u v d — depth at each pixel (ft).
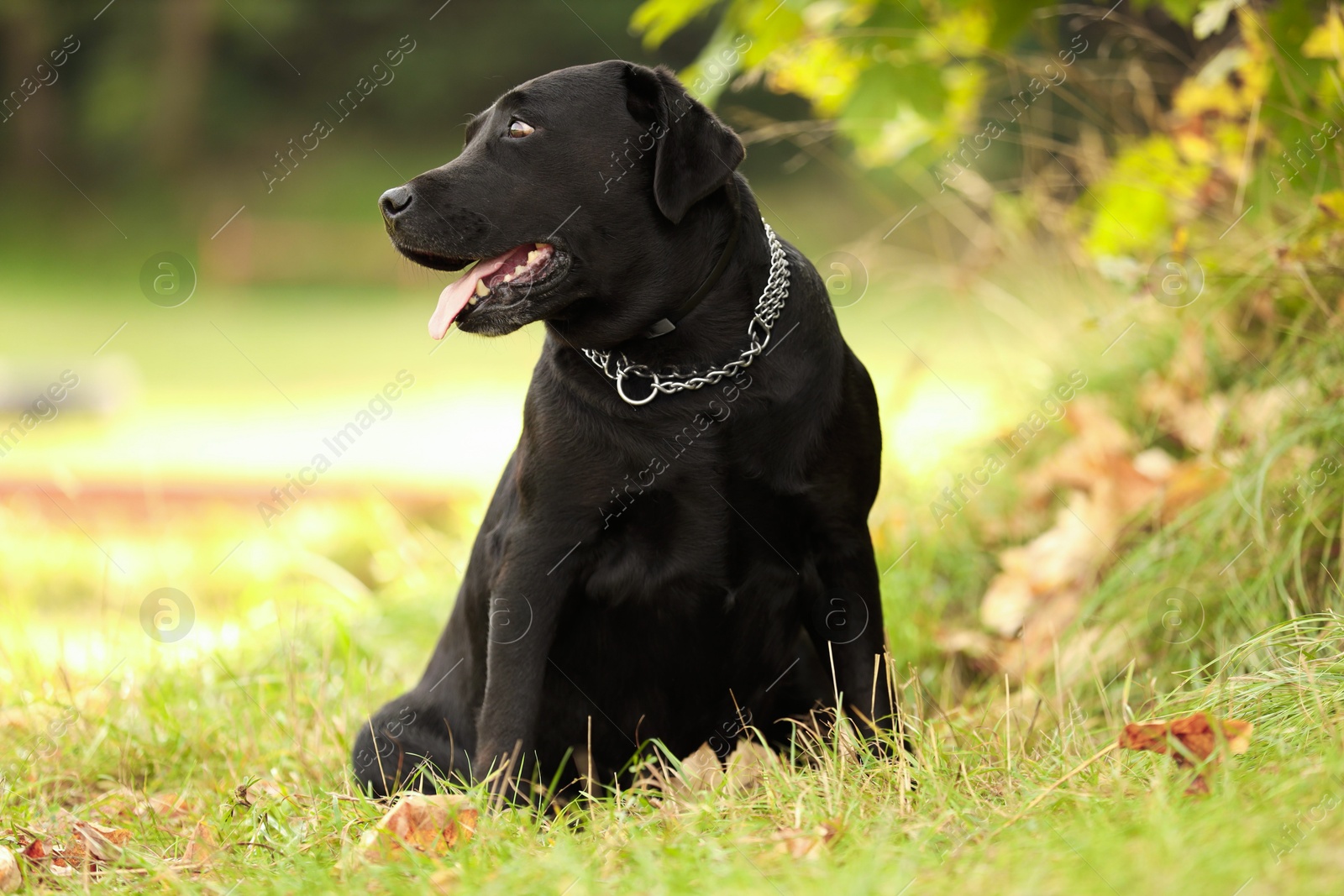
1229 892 9.68
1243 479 18.21
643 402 15.07
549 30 141.69
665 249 15.33
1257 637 15.11
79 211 133.18
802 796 12.93
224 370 65.98
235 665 22.57
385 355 71.41
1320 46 20.53
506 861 12.23
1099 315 23.39
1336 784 11.17
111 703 20.11
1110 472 20.56
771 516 15.25
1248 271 20.07
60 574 30.19
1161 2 21.52
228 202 132.87
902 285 28.14
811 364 15.28
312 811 14.42
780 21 23.59
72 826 14.58
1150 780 12.45
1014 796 12.82
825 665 16.19
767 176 121.29
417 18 141.49
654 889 10.89
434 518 32.99
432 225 15.20
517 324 15.46
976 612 21.30
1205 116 23.12
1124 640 18.04
